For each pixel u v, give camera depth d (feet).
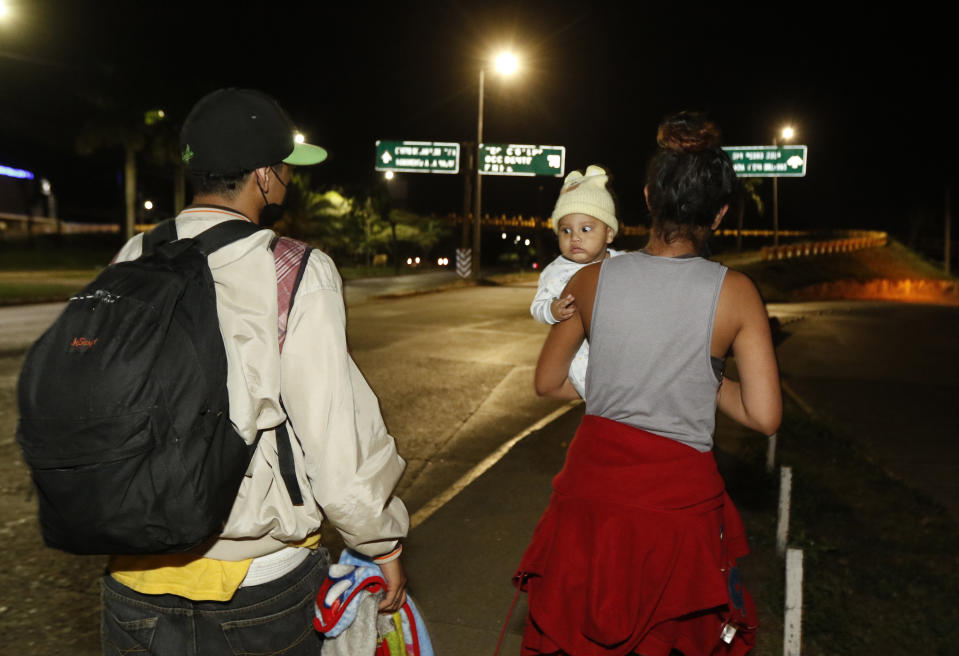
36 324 46.80
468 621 11.79
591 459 6.20
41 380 4.40
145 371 4.38
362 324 51.60
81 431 4.31
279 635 5.47
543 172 106.11
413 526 15.62
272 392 4.99
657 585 5.93
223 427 4.72
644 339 5.99
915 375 42.32
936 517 18.39
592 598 5.93
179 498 4.44
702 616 6.17
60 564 13.57
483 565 13.79
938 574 15.01
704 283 5.96
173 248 5.05
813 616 12.91
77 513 4.36
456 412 27.50
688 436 6.05
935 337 61.05
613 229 7.87
